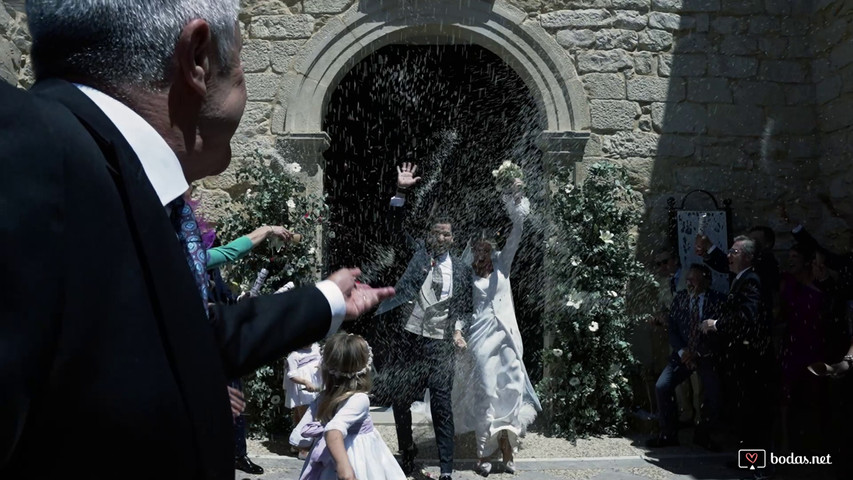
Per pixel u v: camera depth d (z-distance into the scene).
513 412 4.73
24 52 5.27
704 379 5.19
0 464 0.56
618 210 5.93
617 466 4.98
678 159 6.39
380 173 7.23
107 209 0.64
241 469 4.70
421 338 4.52
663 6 6.43
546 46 6.33
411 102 7.28
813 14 6.46
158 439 0.64
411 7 6.25
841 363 4.30
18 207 0.59
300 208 5.83
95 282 0.62
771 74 6.49
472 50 7.16
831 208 6.30
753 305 4.93
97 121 0.70
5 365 0.55
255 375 5.59
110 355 0.62
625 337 6.11
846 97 6.05
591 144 6.35
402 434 4.66
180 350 0.66
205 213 6.22
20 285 0.57
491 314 4.79
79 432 0.61
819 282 4.85
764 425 5.09
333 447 2.62
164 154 0.77
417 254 4.64
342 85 7.38
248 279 5.64
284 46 6.27
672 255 6.15
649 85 6.40
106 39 0.76
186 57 0.79
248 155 6.16
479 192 6.20
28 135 0.62
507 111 6.94
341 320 0.98
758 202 6.41
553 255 5.95
